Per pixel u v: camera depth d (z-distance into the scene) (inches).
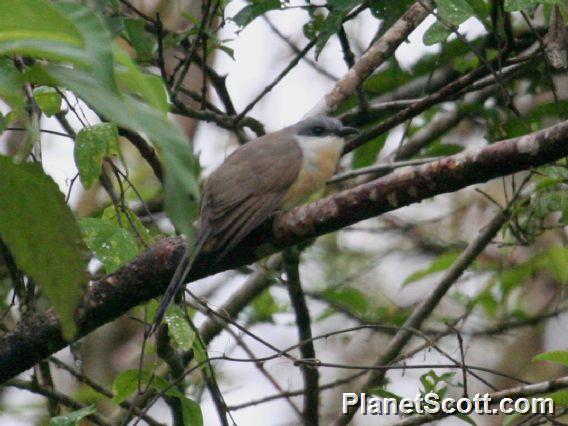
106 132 287.0
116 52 127.5
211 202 349.1
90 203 555.8
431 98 426.6
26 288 319.6
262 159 372.8
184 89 438.3
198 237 297.0
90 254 406.3
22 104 129.6
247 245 292.4
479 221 663.8
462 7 333.4
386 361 447.8
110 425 397.1
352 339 586.6
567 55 382.3
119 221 329.1
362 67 438.6
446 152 534.6
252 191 358.0
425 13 435.8
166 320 308.8
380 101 540.7
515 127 498.0
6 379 289.1
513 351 607.2
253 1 430.3
